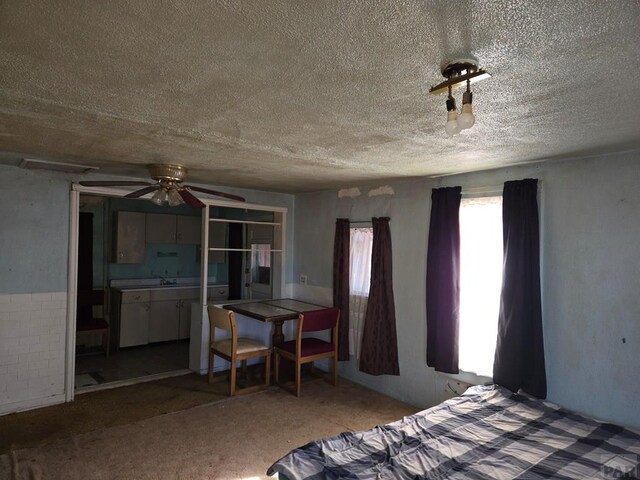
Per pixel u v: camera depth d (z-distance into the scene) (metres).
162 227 6.00
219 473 2.59
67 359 3.72
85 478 2.50
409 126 2.10
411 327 3.83
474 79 1.37
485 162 3.00
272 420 3.41
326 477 1.93
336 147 2.60
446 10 1.06
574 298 2.77
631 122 1.99
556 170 2.88
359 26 1.14
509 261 2.99
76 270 3.80
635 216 2.52
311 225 5.08
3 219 3.45
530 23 1.11
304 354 4.04
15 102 1.82
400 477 1.95
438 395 3.59
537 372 2.86
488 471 2.00
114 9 1.07
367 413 3.59
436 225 3.57
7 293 3.46
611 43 1.22
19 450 2.82
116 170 3.67
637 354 2.50
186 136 2.38
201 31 1.18
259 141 2.47
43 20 1.13
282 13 1.08
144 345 5.77
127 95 1.72
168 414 3.48
